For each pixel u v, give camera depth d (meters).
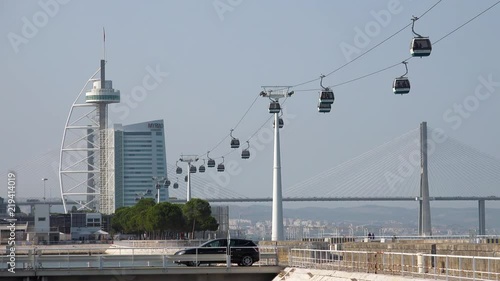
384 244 128.88
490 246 104.44
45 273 134.50
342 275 120.06
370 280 110.75
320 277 125.75
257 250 146.75
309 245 159.75
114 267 135.38
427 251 113.69
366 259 119.94
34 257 137.75
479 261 104.44
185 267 136.12
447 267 92.81
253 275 139.00
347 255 135.75
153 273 135.50
